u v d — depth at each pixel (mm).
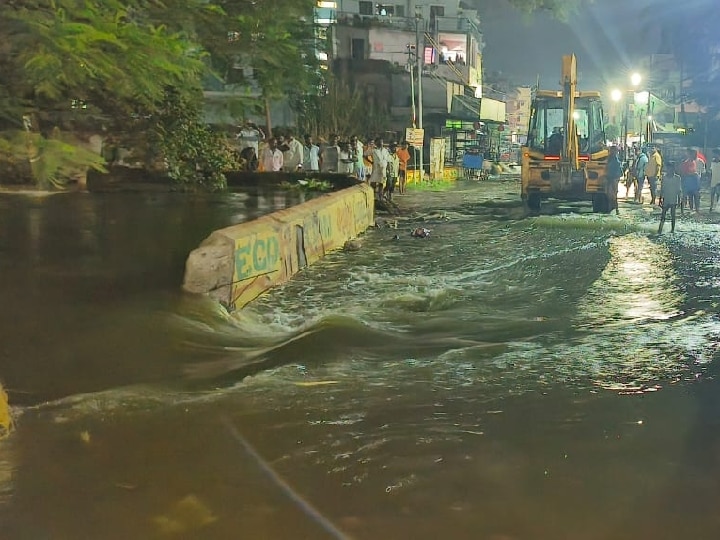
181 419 5184
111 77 7602
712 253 13688
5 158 6793
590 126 22625
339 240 14734
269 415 5270
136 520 3717
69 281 8719
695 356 6879
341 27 48375
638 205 24625
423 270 11930
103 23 7371
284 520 3715
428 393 5770
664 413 5316
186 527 3646
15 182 15781
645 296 9812
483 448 4648
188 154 19281
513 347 7203
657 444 4734
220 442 4758
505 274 11586
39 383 5906
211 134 20391
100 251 10383
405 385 5984
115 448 4656
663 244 14977
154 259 9891
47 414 5273
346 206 15508
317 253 12906
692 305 9227
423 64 49406
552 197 22031
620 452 4602
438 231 17500
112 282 8727
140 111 17516
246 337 7633
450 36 54312
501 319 8484
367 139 36469
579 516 3773
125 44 7602
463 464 4398
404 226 18672
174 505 3881
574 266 12289
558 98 22656
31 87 7195
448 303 9383
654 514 3805
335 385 5988
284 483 4145
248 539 3533
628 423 5109
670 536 3594
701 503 3930
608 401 5570
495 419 5176
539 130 22812
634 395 5723
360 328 7859
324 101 35781
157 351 6852
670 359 6777
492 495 3996
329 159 27047
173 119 18828
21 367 6215
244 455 4543
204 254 8547
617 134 44750
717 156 22703
